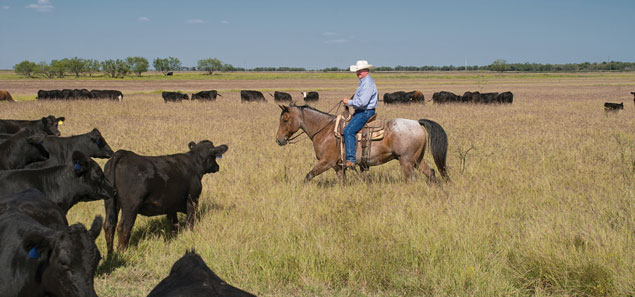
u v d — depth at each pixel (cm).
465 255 521
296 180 888
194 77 12331
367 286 500
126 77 12200
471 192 789
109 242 567
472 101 3341
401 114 2306
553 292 480
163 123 1712
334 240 580
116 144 1207
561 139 1359
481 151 1180
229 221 646
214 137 1413
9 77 11256
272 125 1758
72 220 659
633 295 442
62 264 329
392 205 714
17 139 732
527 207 714
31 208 427
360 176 911
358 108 852
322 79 11662
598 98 3888
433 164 1060
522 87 6562
